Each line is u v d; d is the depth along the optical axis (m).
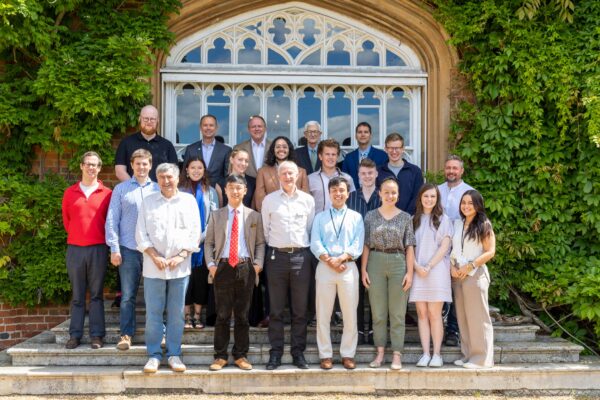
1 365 5.12
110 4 6.39
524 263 6.45
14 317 6.29
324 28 7.09
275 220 5.03
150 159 5.30
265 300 5.55
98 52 6.21
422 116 7.11
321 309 5.00
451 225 5.29
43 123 6.21
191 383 4.85
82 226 5.17
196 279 5.39
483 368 5.05
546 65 6.42
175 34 6.79
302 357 5.02
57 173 6.46
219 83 6.93
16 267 6.19
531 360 5.38
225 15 6.93
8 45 5.87
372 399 4.82
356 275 5.04
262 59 7.02
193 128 6.96
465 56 6.78
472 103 6.87
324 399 4.80
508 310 6.48
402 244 5.11
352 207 5.47
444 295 5.12
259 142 6.14
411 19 6.91
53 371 4.85
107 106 6.14
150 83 6.61
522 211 6.52
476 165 6.71
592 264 6.15
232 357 5.18
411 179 5.84
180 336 4.96
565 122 6.50
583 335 6.08
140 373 4.82
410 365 5.16
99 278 5.20
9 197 6.17
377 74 6.98
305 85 7.05
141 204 4.98
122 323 5.12
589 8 6.61
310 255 5.10
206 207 5.43
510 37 6.52
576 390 5.11
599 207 6.33
